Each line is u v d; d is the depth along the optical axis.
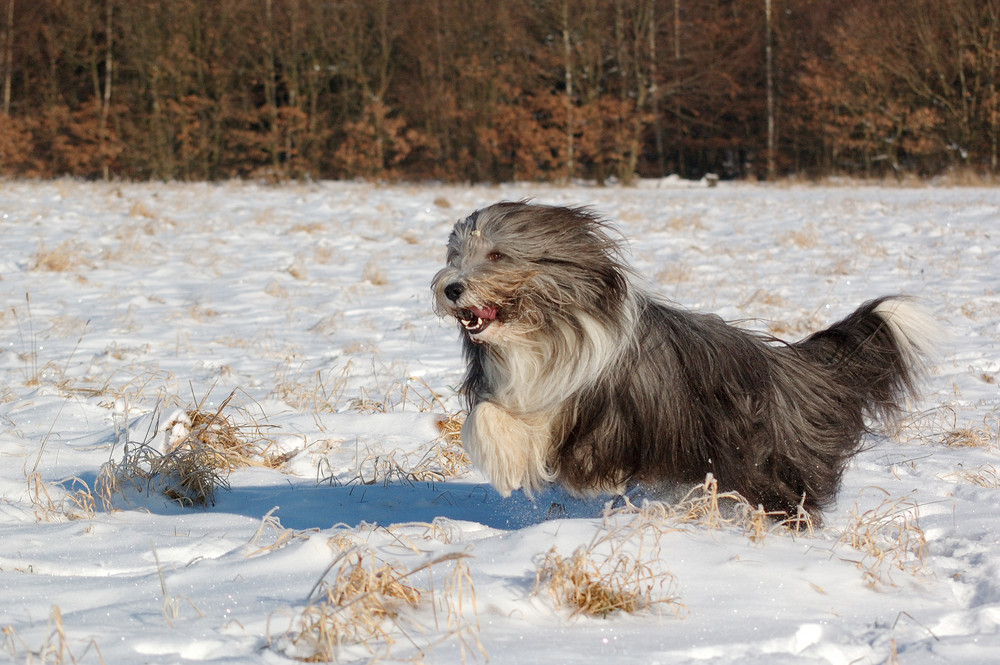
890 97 37.28
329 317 11.37
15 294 12.34
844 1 39.75
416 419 7.07
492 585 3.68
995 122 33.62
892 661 3.18
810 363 5.27
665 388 4.63
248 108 40.84
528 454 4.61
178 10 38.62
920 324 5.40
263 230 18.70
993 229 18.11
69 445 6.40
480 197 28.36
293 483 5.99
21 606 3.54
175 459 5.62
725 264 15.20
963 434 6.75
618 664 3.10
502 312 4.55
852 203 22.91
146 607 3.51
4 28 38.34
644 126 41.28
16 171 38.16
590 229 4.73
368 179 39.41
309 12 39.56
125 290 12.95
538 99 39.41
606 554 4.01
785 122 42.94
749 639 3.36
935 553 4.51
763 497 4.83
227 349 9.87
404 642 3.25
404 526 4.58
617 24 39.53
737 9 43.44
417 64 41.34
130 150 38.72
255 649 3.20
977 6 35.56
